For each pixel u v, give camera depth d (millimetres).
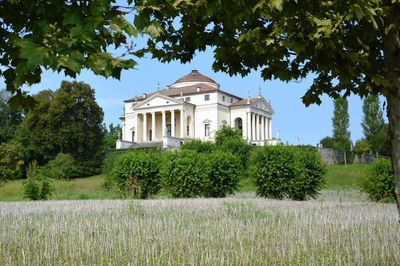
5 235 7910
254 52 4793
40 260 5770
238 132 54219
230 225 8977
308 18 3969
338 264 5527
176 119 66750
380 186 17828
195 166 21891
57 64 2625
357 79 5055
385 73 4477
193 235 7770
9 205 15852
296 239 7402
